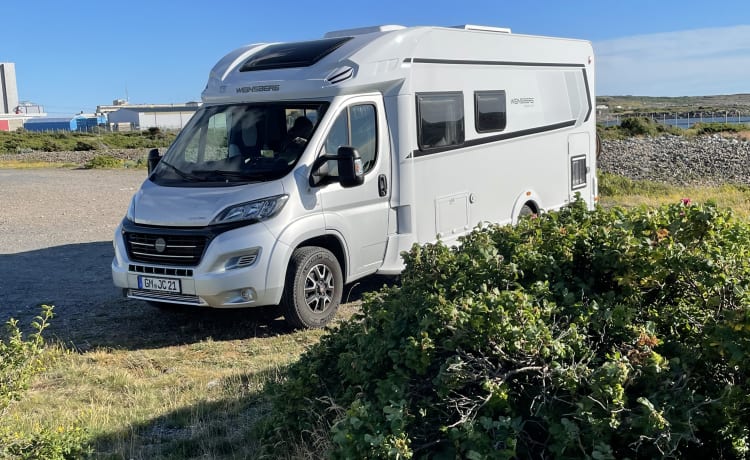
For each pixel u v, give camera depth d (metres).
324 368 4.48
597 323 3.58
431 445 3.36
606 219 4.34
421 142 8.45
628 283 3.78
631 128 51.34
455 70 8.95
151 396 5.62
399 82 8.23
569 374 3.18
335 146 7.66
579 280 3.97
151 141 66.44
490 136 9.55
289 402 4.37
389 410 3.21
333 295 7.70
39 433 4.11
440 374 3.33
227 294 6.93
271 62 8.19
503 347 3.38
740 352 3.14
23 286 9.83
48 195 20.94
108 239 13.52
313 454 4.00
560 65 11.07
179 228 7.09
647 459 3.20
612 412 3.04
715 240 3.80
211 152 7.86
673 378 3.31
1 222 15.82
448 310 3.47
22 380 4.24
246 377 5.98
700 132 49.78
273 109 7.86
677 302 3.88
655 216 4.08
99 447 4.68
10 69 170.25
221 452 4.56
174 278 7.05
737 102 163.88
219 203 7.03
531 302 3.54
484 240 4.36
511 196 10.01
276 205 7.08
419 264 4.29
